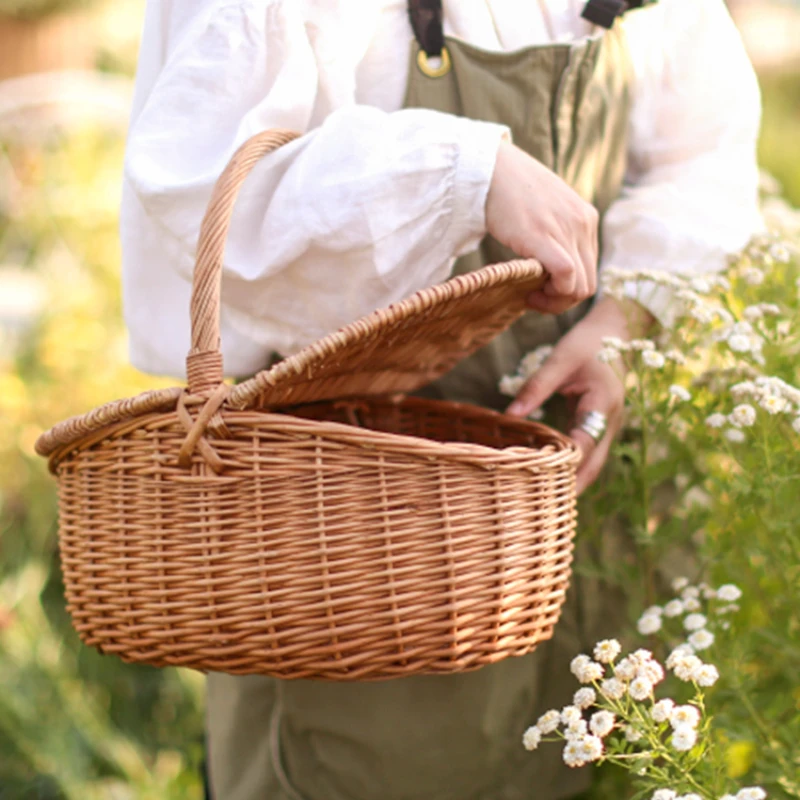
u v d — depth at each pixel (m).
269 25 1.32
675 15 1.63
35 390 3.38
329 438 1.14
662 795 1.13
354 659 1.13
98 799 2.40
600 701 1.66
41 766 2.46
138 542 1.18
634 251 1.63
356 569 1.14
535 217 1.27
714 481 1.64
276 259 1.27
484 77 1.47
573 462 1.32
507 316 1.46
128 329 1.53
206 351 1.14
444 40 1.46
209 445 1.14
